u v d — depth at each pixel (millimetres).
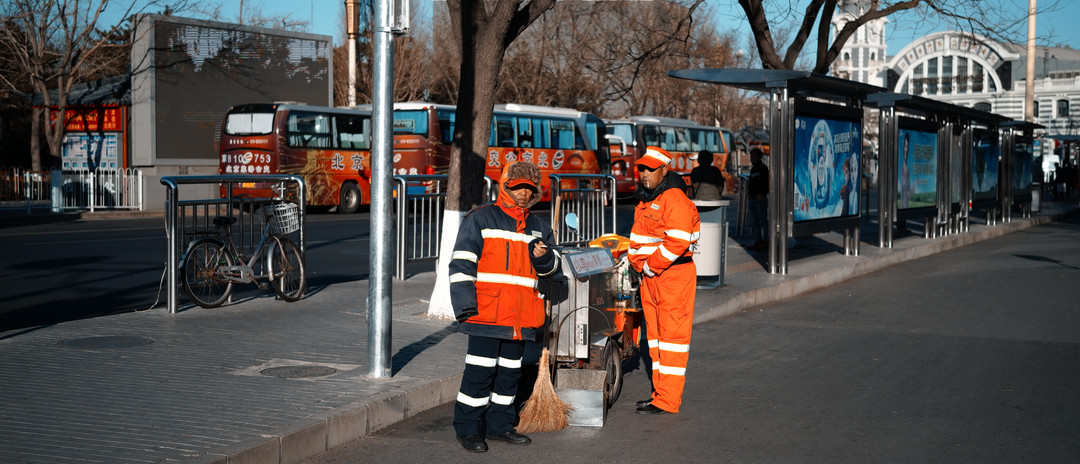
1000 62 91938
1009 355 8914
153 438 5344
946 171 21531
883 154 18469
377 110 6926
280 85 36438
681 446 5977
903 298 12898
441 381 6949
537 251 5910
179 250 10031
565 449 5914
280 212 10516
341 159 30250
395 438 6086
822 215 15500
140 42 32656
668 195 6707
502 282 5805
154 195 28625
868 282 14742
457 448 5895
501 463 5613
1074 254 18328
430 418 6570
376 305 6934
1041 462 5629
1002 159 27375
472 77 9758
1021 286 13875
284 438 5441
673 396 6750
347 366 7359
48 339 8250
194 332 8711
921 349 9258
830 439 6125
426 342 8414
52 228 21375
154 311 9883
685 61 26500
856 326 10672
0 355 7555
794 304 12445
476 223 5809
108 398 6238
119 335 8484
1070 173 43125
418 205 13461
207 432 5480
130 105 33312
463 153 9750
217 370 7137
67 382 6668
